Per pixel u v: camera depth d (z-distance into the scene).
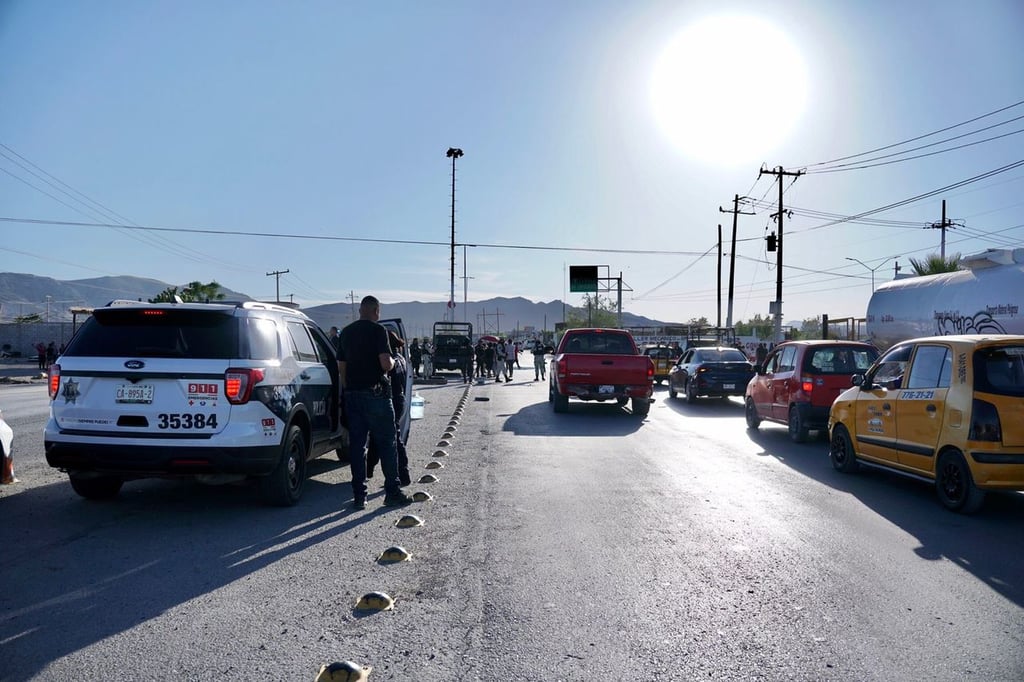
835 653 4.21
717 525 7.02
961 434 7.50
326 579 5.42
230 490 8.51
